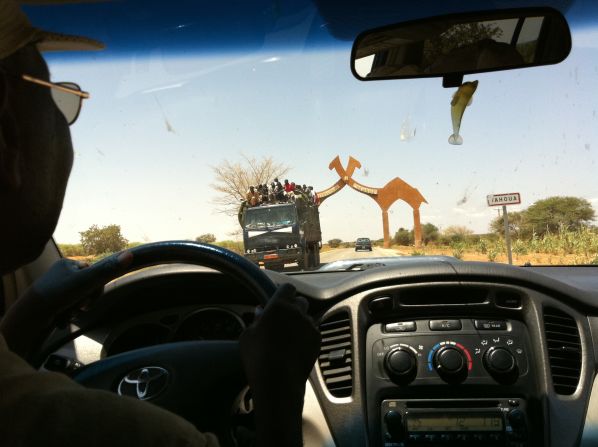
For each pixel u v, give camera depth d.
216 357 1.46
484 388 1.90
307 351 0.91
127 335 2.32
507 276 1.99
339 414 1.90
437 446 1.86
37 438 0.56
